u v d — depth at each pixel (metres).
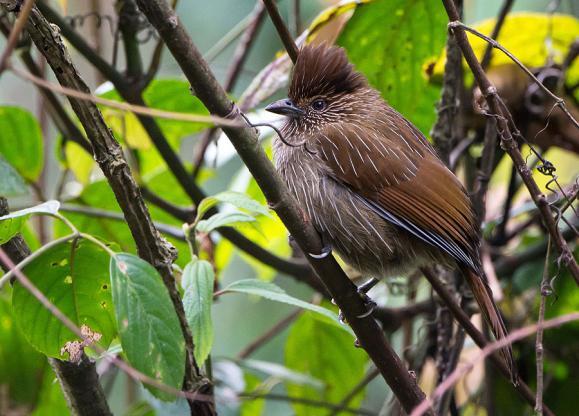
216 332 13.64
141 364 5.24
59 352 6.02
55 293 5.96
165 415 7.83
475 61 7.05
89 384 6.74
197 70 5.98
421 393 7.12
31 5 4.96
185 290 6.17
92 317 6.05
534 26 10.32
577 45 10.02
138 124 10.25
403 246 8.77
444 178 8.77
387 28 9.40
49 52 5.72
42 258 5.83
